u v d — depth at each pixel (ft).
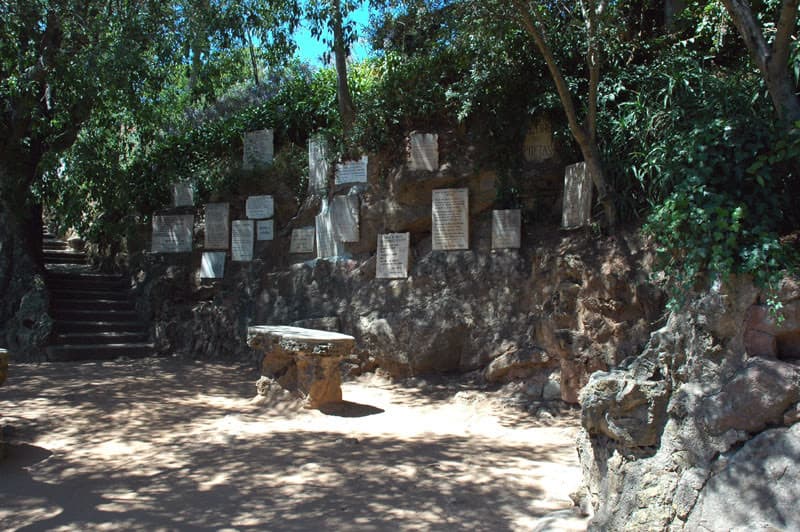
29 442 20.16
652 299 23.17
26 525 13.58
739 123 13.16
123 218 44.86
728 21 26.86
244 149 41.01
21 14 34.30
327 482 16.17
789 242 11.70
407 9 31.50
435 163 31.83
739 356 10.61
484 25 27.30
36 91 37.22
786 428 9.85
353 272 33.63
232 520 13.66
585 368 24.36
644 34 32.12
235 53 41.47
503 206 30.50
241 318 37.32
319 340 23.59
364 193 34.22
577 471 17.04
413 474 16.81
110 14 36.58
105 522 13.66
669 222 12.47
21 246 38.70
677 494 10.53
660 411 11.35
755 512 9.45
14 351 35.04
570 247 26.81
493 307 29.04
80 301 39.91
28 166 39.91
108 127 41.19
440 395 27.63
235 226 39.42
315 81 43.45
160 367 34.47
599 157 25.96
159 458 18.48
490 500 14.83
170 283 40.47
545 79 29.86
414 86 33.24
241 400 26.81
